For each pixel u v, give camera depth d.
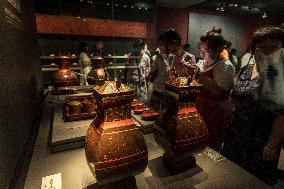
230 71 1.64
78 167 1.00
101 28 6.49
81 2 6.12
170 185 0.86
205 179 0.90
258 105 1.29
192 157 0.98
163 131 0.92
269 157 1.26
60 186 0.84
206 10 8.55
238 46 9.65
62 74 2.28
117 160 0.70
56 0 5.87
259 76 1.27
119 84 0.72
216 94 1.69
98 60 1.78
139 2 6.79
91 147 0.73
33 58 1.88
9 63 0.99
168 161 0.96
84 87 2.60
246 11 8.60
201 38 1.76
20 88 1.19
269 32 1.16
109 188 0.77
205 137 0.90
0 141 0.75
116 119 0.72
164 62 2.41
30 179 0.90
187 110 0.88
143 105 1.74
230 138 1.60
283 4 7.35
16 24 1.24
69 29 6.12
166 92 0.95
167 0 6.84
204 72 1.78
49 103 2.18
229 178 0.90
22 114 1.18
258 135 1.37
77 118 1.52
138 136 0.75
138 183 0.87
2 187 0.73
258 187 0.85
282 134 1.19
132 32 6.92
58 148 1.16
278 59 1.16
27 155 1.06
